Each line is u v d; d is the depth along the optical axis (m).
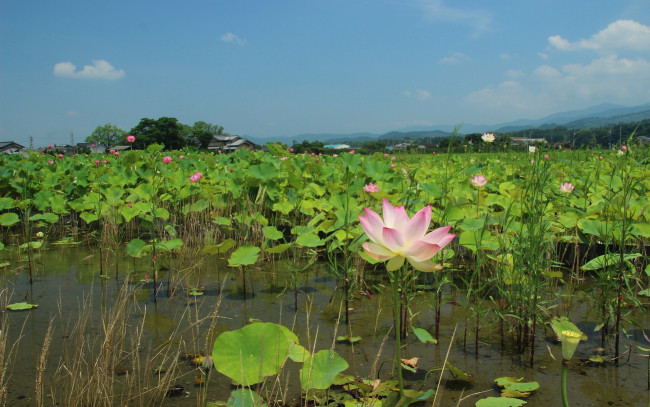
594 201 4.61
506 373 2.32
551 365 2.40
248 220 4.62
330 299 3.43
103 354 2.18
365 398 2.03
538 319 2.59
